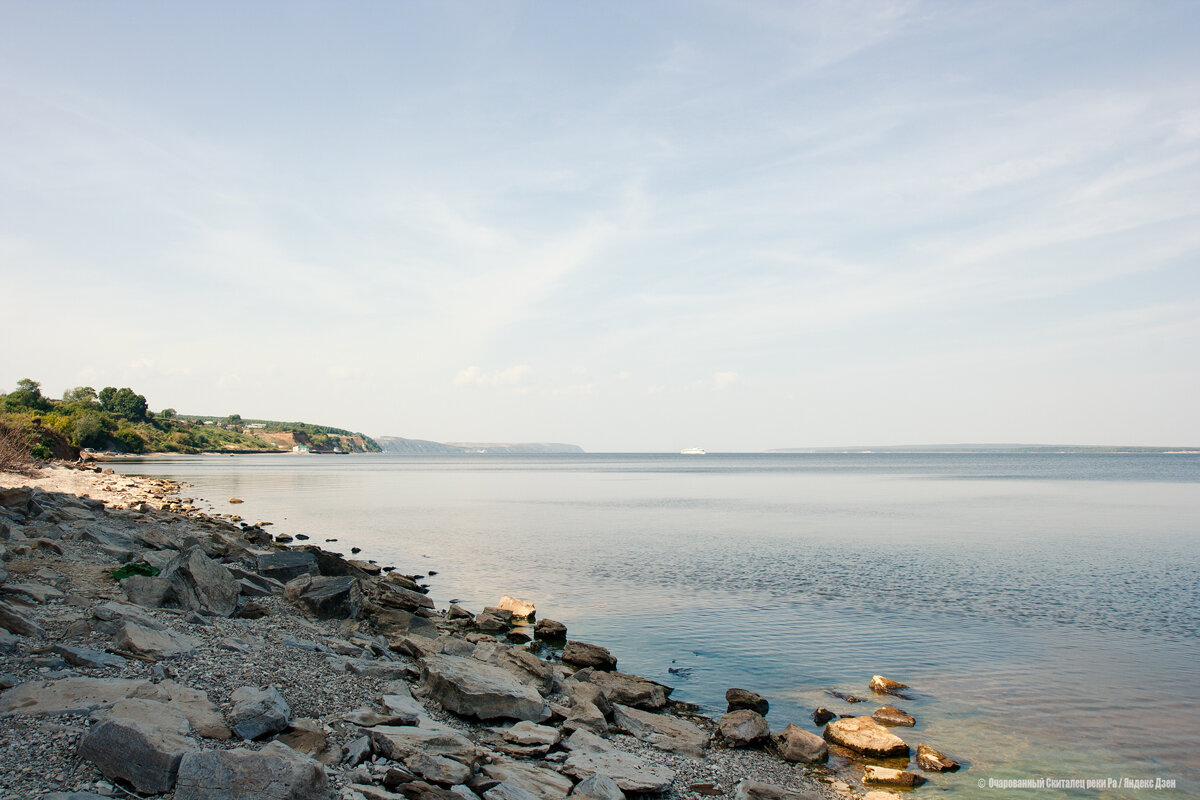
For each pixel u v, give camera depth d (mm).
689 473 178250
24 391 172375
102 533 24141
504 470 197875
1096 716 16422
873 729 14852
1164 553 41125
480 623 23438
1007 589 30641
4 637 11891
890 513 66875
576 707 14945
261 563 24859
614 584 31672
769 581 32375
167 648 12781
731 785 12453
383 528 52375
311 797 8367
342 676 13906
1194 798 12625
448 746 11234
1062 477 149000
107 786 8141
